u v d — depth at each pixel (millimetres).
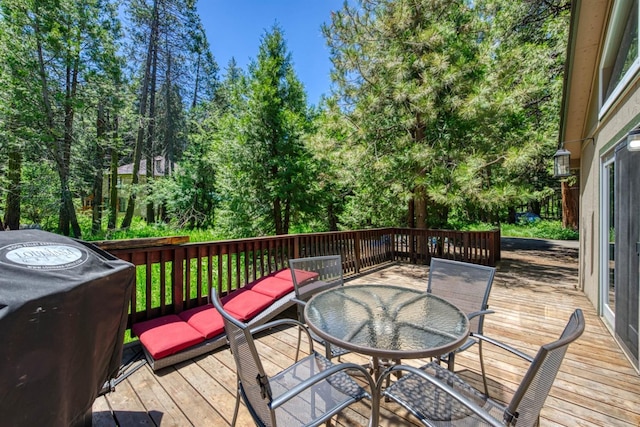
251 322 2988
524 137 6250
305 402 1516
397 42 6273
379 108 6531
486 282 2381
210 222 15359
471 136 6512
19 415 1092
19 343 1092
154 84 15578
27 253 1354
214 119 15523
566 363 2705
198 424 1855
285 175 10109
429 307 2076
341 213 12453
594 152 4188
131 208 14953
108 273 1502
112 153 13914
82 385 1350
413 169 6457
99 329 1442
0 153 9570
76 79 10906
